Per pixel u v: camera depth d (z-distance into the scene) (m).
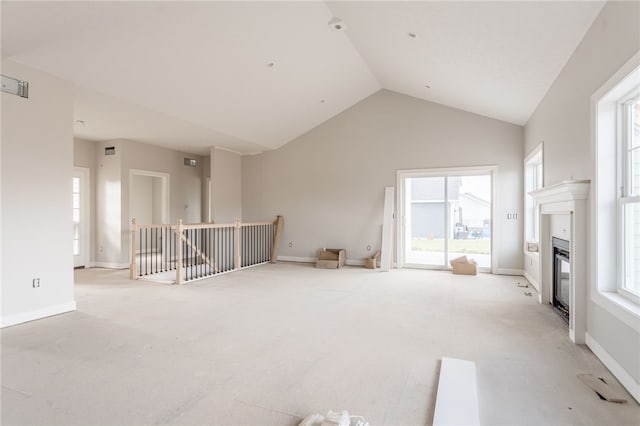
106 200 7.54
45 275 3.95
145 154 7.95
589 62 3.03
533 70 4.21
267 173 8.79
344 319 3.84
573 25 3.11
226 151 8.55
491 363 2.72
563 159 3.83
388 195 7.44
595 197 2.83
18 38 3.42
